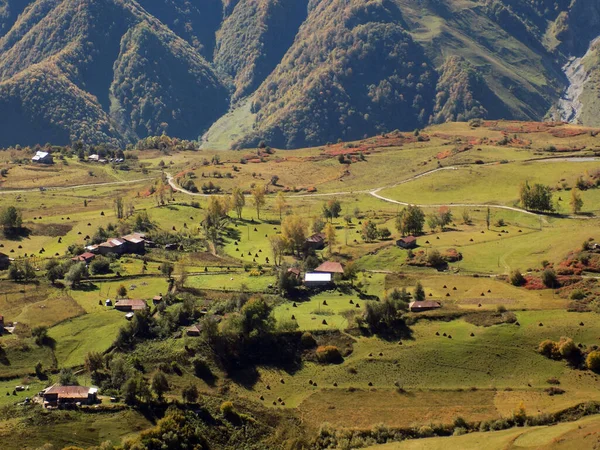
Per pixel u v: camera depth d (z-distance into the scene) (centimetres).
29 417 16700
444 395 17725
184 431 16400
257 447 16675
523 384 17788
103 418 16875
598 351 18062
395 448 15675
